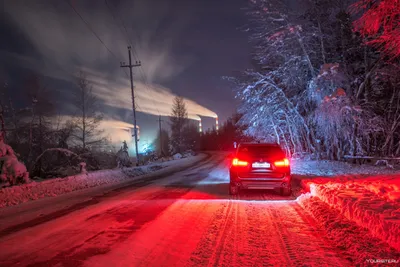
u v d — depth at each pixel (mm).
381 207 6164
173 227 6688
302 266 4512
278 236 6004
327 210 7566
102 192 12453
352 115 19609
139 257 4961
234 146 12477
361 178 12719
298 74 23109
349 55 21797
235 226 6742
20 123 25797
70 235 6148
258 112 24109
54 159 27859
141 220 7312
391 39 9242
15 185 12211
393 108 20375
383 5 8250
